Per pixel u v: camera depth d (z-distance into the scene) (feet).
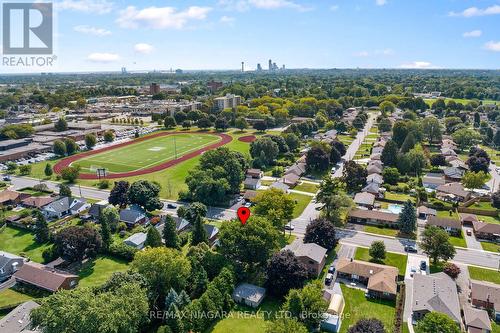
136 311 202.80
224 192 407.23
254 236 268.21
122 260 304.09
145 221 375.86
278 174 521.65
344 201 360.69
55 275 266.36
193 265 260.62
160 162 583.99
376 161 549.54
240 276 267.80
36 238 336.49
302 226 366.84
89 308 188.44
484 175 466.29
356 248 325.01
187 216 365.20
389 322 231.71
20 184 492.13
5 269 285.43
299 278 251.39
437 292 244.01
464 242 336.49
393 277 266.77
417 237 344.90
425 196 430.20
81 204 400.06
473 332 219.82
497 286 253.03
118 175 523.29
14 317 222.48
